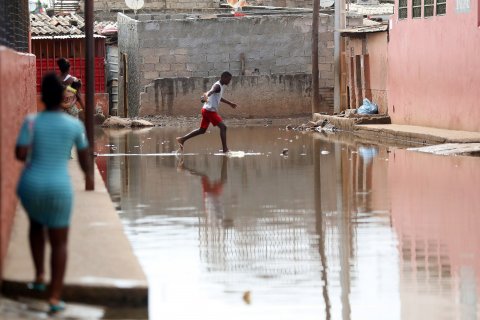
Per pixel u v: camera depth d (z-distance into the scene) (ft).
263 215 61.31
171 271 46.26
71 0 223.71
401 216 60.18
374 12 206.80
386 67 138.10
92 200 57.88
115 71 172.55
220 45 166.30
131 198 68.59
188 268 46.88
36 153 34.58
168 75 165.27
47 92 35.06
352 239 53.52
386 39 137.59
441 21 118.93
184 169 86.43
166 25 164.55
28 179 34.40
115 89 171.22
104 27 190.19
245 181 77.41
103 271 39.19
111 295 37.29
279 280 44.80
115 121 149.18
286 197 68.64
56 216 34.63
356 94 149.89
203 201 67.00
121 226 48.93
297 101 167.32
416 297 41.65
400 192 70.23
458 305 40.40
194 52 165.89
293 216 60.90
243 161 93.09
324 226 57.41
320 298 41.78
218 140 120.06
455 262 47.91
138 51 164.25
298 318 38.81
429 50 122.72
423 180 76.38
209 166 88.84
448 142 105.81
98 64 155.43
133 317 36.50
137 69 164.86
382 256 49.44
